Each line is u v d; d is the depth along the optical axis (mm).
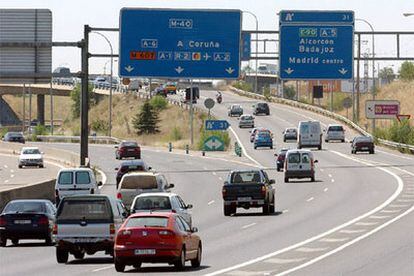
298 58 145000
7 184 166250
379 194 136500
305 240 81500
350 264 61719
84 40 129625
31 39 126938
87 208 67500
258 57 145875
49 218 84062
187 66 140625
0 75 126750
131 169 152000
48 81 128125
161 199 81438
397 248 72500
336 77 144875
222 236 87938
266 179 114875
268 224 99812
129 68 139875
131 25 139625
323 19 144625
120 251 58344
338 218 104125
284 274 55969
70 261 69062
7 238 83438
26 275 58781
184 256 59062
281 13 144500
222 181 170250
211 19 140875
